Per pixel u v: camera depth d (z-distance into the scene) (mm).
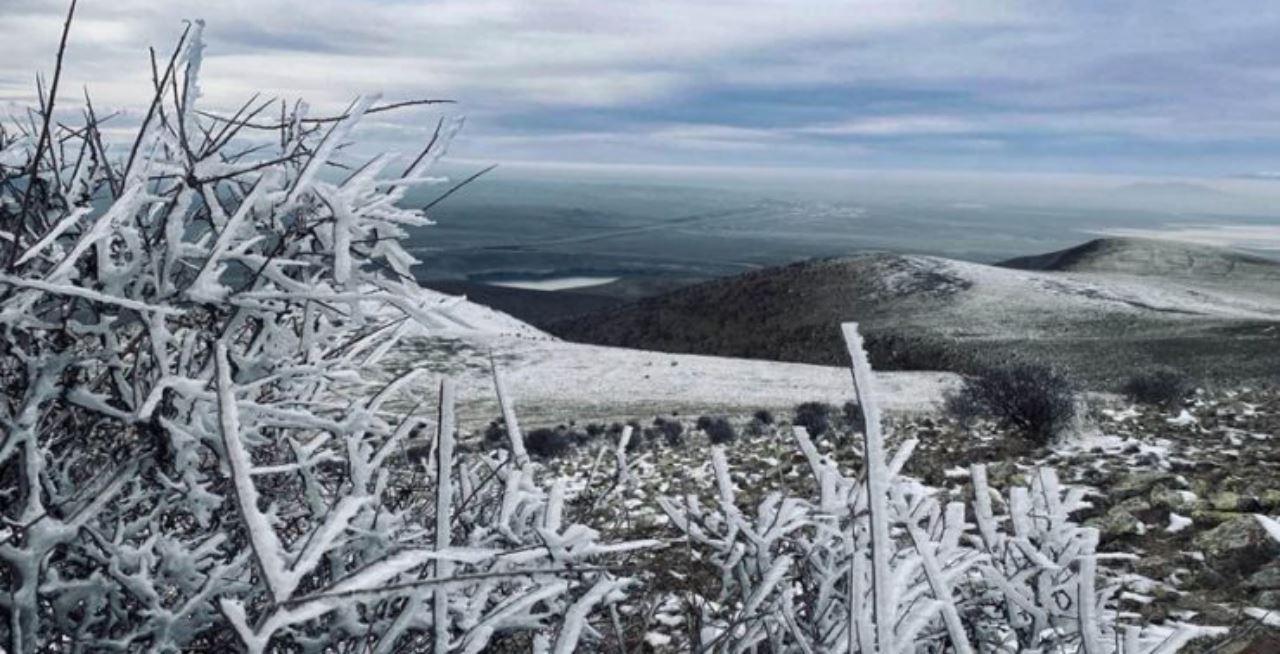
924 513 1841
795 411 26500
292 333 1767
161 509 1513
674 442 19391
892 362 73312
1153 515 6305
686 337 104062
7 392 1523
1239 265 138375
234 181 1769
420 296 1804
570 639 1324
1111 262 143750
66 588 1401
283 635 1506
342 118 1657
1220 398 16078
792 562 1906
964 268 101562
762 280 113500
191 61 1565
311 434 1963
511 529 1745
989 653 1820
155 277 1550
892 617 1084
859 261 108875
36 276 1520
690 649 1894
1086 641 1522
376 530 1503
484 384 40281
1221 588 4734
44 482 1476
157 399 1445
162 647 1413
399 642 1505
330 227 1799
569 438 21297
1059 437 11008
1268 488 6996
